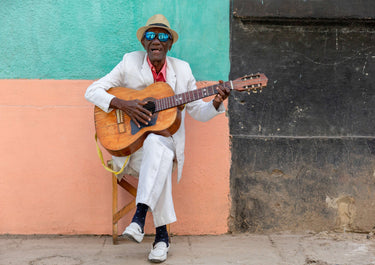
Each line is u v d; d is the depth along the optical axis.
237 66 3.62
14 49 3.52
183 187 3.60
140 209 2.79
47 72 3.53
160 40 3.10
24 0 3.51
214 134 3.60
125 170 3.25
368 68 3.63
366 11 3.52
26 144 3.52
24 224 3.54
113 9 3.55
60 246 3.29
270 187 3.63
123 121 3.04
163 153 2.86
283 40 3.62
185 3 3.59
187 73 3.28
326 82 3.63
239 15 3.52
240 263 2.96
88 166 3.55
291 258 3.07
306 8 3.51
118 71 3.22
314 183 3.63
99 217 3.56
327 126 3.63
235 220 3.63
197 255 3.12
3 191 3.53
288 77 3.62
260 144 3.62
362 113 3.64
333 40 3.63
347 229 3.64
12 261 2.96
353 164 3.63
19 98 3.52
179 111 3.04
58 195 3.54
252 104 3.62
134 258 3.04
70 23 3.54
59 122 3.53
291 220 3.63
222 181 3.61
